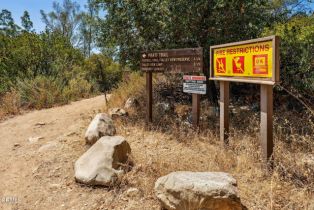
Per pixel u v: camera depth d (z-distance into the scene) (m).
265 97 3.94
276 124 5.58
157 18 6.77
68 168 4.22
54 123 6.76
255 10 6.79
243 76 4.32
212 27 6.78
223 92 4.84
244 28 6.79
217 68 4.99
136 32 7.27
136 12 6.86
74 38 27.56
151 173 3.83
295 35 6.35
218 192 2.88
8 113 8.16
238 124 5.88
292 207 3.08
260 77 3.97
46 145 5.14
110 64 15.59
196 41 7.00
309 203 3.13
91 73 14.70
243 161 3.99
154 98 7.59
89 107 8.36
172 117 6.34
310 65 6.22
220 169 3.91
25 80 9.77
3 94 9.95
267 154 3.97
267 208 3.07
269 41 3.75
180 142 5.06
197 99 5.47
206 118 6.36
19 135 6.09
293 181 3.62
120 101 8.07
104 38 7.38
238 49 4.41
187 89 5.61
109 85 14.46
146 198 3.39
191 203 2.92
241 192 3.36
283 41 6.39
